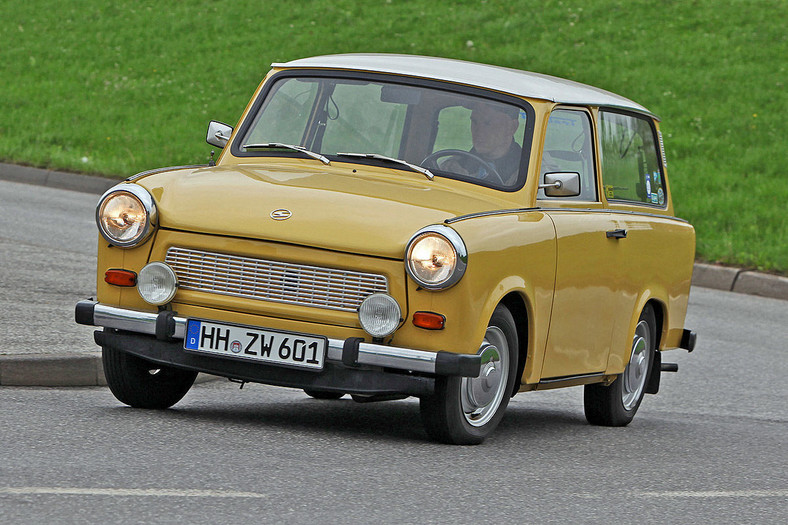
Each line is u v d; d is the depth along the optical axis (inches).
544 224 695.7
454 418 651.5
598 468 649.0
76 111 2812.5
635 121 869.2
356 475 562.9
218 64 3176.7
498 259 643.5
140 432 624.7
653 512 546.9
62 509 461.7
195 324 647.1
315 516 480.1
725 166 2274.9
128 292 668.1
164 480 519.5
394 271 622.8
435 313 620.7
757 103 2618.1
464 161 717.3
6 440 581.0
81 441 591.2
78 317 673.6
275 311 637.9
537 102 736.3
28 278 1175.6
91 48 3353.8
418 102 738.2
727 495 603.8
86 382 806.5
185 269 655.8
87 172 2278.5
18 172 2287.2
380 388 626.8
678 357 1206.3
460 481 572.7
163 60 3233.3
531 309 681.6
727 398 1008.9
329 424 725.9
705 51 2960.1
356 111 746.8
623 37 3100.4
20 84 3043.8
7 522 439.5
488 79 746.8
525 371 698.2
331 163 728.3
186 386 734.5
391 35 3253.0
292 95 770.2
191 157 2479.1
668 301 877.8
